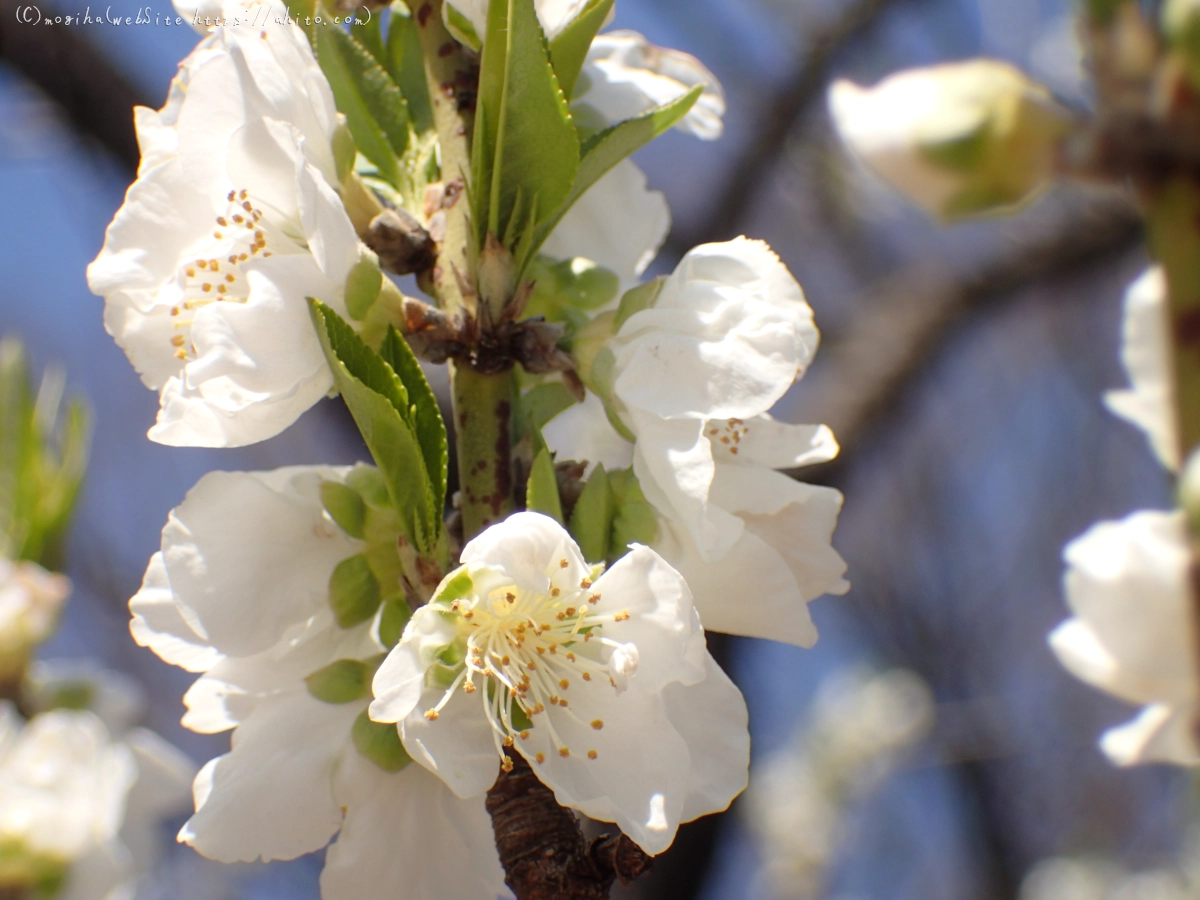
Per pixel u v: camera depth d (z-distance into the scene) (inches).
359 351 10.0
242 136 10.3
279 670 10.5
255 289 10.1
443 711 10.0
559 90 10.1
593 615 10.0
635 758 9.9
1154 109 8.4
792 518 10.7
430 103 11.0
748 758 10.1
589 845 9.9
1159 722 8.8
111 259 10.4
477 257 10.3
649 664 10.0
